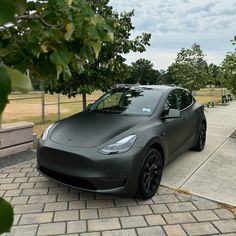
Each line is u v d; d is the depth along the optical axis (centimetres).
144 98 529
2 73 71
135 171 393
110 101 549
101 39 116
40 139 453
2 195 433
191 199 434
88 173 382
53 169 411
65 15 115
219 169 573
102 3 687
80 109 1881
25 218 369
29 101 2605
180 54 2280
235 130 1032
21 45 113
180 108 584
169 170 559
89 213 385
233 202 427
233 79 968
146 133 425
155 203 418
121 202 419
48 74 119
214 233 347
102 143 398
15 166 561
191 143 636
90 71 697
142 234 340
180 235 340
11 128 628
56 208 397
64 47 114
